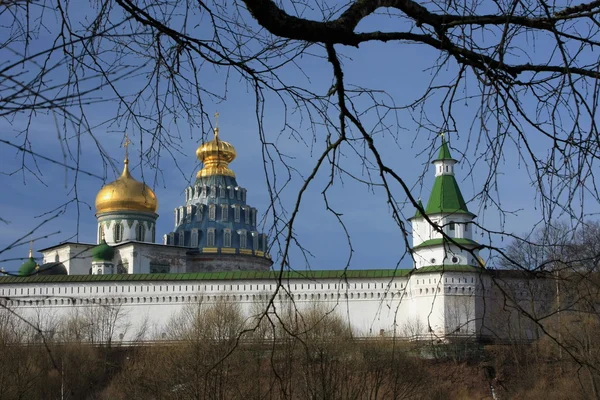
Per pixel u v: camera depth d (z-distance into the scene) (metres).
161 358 66.69
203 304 102.75
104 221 131.62
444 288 98.00
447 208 97.44
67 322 101.44
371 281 104.06
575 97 9.55
